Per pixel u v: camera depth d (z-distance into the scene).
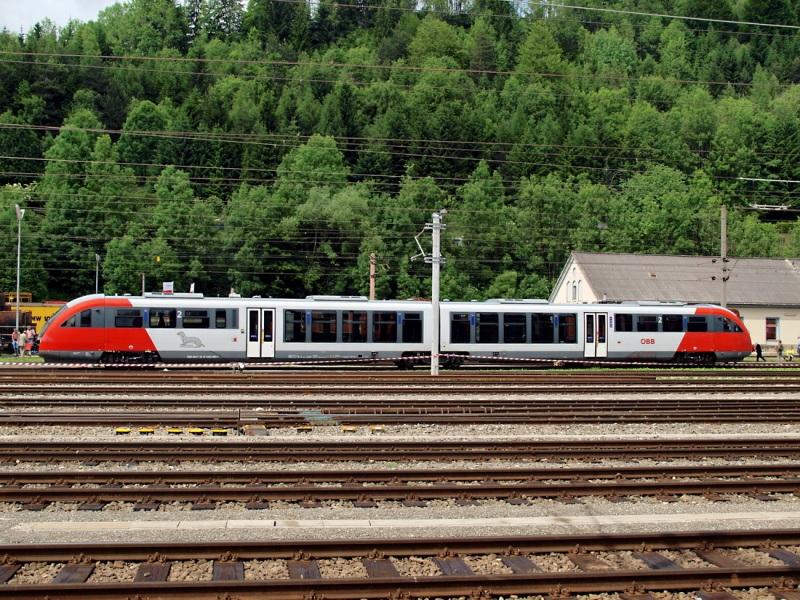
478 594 7.75
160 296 34.19
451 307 36.31
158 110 102.44
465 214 78.25
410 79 107.94
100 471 12.52
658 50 140.25
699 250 82.75
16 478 12.05
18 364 35.44
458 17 144.62
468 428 18.05
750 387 26.14
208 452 14.09
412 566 8.47
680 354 39.16
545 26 121.69
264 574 8.19
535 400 21.77
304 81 112.88
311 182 84.00
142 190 89.19
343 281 77.94
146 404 20.50
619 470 13.08
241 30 155.50
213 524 10.01
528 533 9.97
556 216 80.44
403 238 77.06
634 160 92.50
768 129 91.69
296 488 11.40
